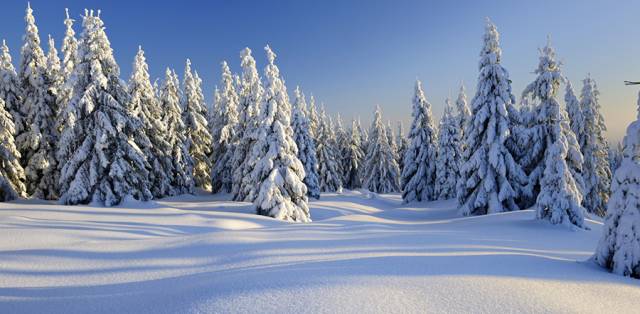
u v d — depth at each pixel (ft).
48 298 15.92
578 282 15.52
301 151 118.73
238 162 94.17
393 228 46.62
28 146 87.15
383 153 172.24
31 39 88.74
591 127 93.91
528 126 74.38
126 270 21.22
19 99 90.22
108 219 46.14
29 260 23.38
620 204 20.61
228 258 23.02
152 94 107.65
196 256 23.80
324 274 15.69
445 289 13.67
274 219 57.21
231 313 11.67
